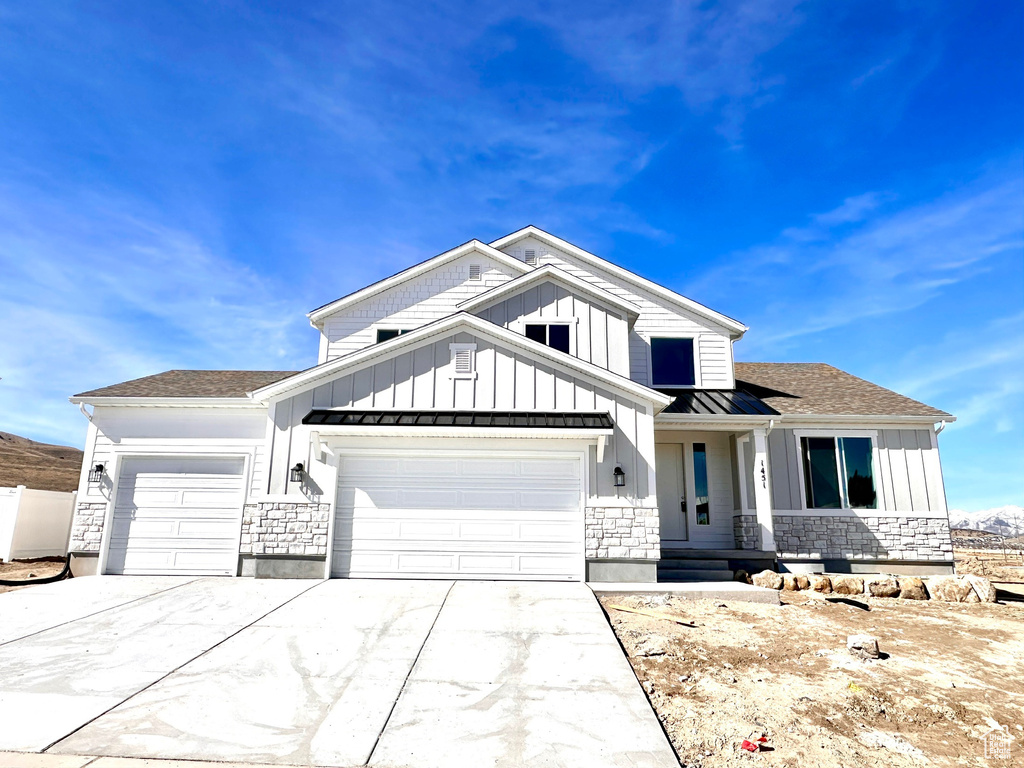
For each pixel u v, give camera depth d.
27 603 10.12
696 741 5.78
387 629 8.72
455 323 12.73
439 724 5.97
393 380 12.70
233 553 12.72
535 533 12.09
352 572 12.00
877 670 7.72
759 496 14.43
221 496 13.07
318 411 12.48
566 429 11.64
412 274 17.69
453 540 12.08
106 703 6.33
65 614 9.48
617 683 6.96
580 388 12.67
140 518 13.02
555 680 7.02
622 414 12.55
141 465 13.33
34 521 16.19
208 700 6.43
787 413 15.42
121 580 11.87
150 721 5.94
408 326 17.52
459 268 17.91
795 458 15.44
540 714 6.19
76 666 7.33
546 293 15.38
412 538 12.11
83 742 5.52
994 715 6.53
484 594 10.67
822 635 9.19
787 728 6.09
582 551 11.95
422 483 12.32
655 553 11.94
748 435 15.09
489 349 12.84
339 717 6.09
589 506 12.11
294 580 11.78
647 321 17.83
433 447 12.38
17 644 8.11
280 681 6.93
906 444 15.56
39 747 5.40
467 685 6.87
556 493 12.27
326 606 9.85
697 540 15.52
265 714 6.14
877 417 15.35
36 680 6.90
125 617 9.30
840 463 15.43
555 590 11.03
